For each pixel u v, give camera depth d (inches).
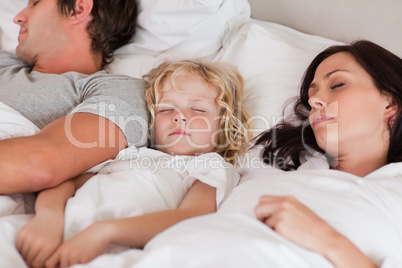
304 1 55.9
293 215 27.3
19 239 29.1
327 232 26.7
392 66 38.2
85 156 36.5
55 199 33.1
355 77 37.8
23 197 35.7
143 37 59.4
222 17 56.7
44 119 43.0
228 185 38.3
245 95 50.1
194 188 38.0
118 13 55.8
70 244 28.6
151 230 31.0
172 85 44.0
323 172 32.9
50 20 51.4
